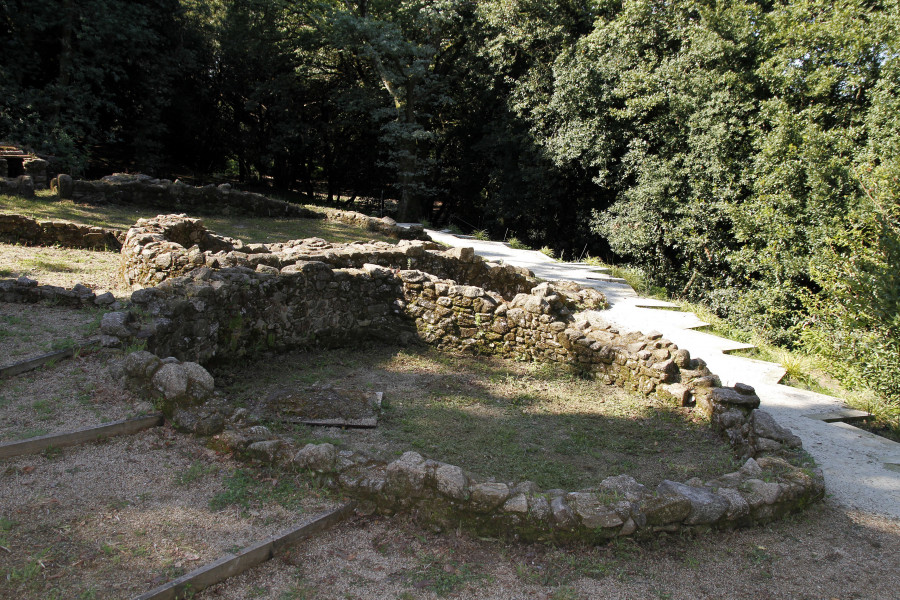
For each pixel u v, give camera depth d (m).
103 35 19.50
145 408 4.70
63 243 9.84
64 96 19.17
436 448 5.27
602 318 9.65
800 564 3.83
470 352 8.03
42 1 18.47
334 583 3.37
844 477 5.04
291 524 3.73
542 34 21.56
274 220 15.23
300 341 7.60
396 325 8.31
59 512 3.58
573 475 4.97
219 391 6.12
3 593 2.93
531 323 7.73
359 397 6.04
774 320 13.96
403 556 3.66
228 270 7.00
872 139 13.18
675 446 5.62
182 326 6.12
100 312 6.52
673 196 17.83
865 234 10.62
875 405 6.92
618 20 19.14
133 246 8.09
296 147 27.00
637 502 3.99
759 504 4.21
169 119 25.23
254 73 25.78
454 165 28.25
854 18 15.12
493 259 13.26
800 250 13.88
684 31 17.88
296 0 23.94
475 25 23.56
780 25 15.96
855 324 8.40
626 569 3.68
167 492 3.92
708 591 3.53
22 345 5.45
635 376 6.88
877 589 3.61
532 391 6.83
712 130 16.17
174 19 24.22
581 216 23.08
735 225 15.42
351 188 30.62
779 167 14.17
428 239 15.70
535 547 3.84
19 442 4.02
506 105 23.02
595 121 19.44
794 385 7.73
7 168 14.51
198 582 3.17
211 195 14.84
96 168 23.59
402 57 21.89
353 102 23.39
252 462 4.34
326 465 4.18
